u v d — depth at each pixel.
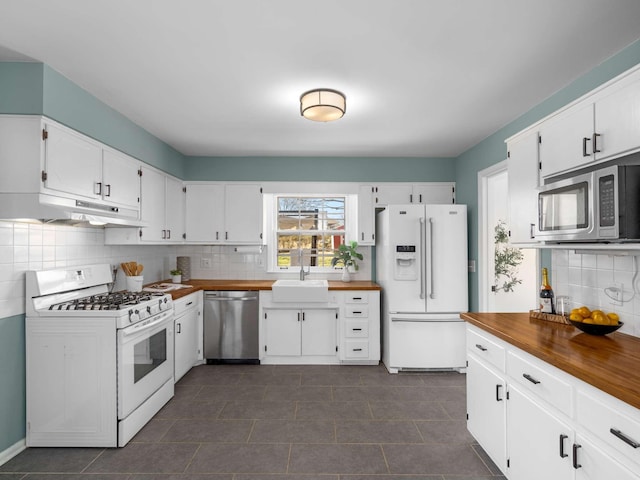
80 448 2.32
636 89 1.50
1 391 2.16
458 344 3.71
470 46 1.97
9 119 2.10
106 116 2.74
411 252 3.73
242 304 3.95
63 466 2.12
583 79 2.30
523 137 2.31
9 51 2.01
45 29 1.81
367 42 1.93
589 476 1.32
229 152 4.18
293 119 3.10
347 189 4.34
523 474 1.74
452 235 3.74
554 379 1.51
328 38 1.89
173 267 4.56
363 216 4.34
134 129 3.17
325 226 4.68
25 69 2.12
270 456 2.23
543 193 2.02
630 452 1.14
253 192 4.30
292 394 3.17
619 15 1.70
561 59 2.11
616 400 1.20
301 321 3.96
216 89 2.51
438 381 3.49
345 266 4.38
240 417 2.74
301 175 4.34
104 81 2.38
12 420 2.23
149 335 2.68
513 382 1.83
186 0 1.59
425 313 3.73
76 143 2.41
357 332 3.92
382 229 4.09
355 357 3.92
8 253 2.21
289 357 3.99
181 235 4.20
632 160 1.58
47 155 2.15
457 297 3.73
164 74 2.29
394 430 2.55
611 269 2.01
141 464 2.14
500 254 4.23
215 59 2.11
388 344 3.79
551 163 2.04
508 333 1.90
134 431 2.46
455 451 2.29
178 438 2.44
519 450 1.77
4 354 2.18
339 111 2.55
